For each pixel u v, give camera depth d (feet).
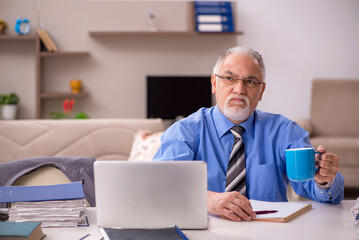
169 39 19.08
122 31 18.40
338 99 17.13
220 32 18.49
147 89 18.57
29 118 18.69
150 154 9.81
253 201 4.96
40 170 5.35
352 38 19.40
